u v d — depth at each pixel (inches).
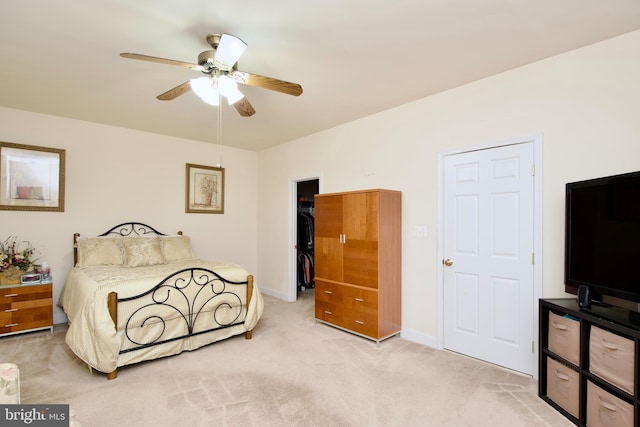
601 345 72.7
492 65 102.8
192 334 118.0
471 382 97.3
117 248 154.1
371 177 148.9
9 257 132.0
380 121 145.6
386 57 97.1
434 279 125.2
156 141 184.2
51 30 82.8
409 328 132.7
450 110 121.3
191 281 118.6
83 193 161.0
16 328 129.2
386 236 128.6
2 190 140.9
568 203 87.7
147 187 181.0
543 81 99.3
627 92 85.7
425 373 102.9
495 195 109.9
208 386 94.3
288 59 98.0
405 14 76.5
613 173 87.4
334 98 129.6
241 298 131.6
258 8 74.1
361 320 131.0
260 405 84.8
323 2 72.1
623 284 72.4
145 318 106.6
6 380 49.8
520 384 96.5
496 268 109.3
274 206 211.8
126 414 80.6
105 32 83.9
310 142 183.3
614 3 72.7
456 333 119.5
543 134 99.1
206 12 75.5
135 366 106.8
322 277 148.8
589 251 81.2
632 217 71.2
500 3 72.7
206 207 203.3
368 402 86.4
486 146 111.3
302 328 145.5
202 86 87.0
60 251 154.6
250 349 121.2
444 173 123.9
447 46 91.2
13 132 143.4
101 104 136.9
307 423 77.5
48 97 129.3
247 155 223.6
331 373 102.4
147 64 101.3
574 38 87.7
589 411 74.8
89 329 99.9
